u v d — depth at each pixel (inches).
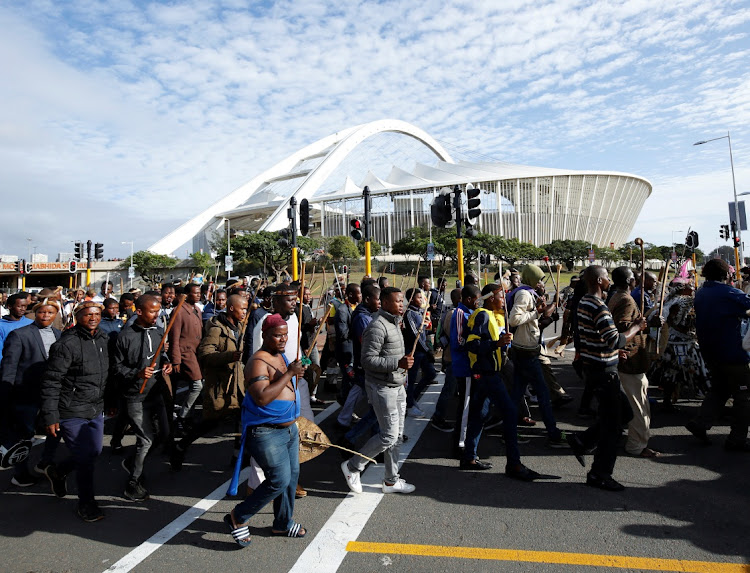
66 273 3132.4
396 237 3302.2
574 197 3612.2
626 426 227.0
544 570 113.4
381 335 156.8
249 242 2266.2
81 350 147.1
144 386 162.1
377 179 3634.4
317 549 126.8
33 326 186.7
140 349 165.6
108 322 253.6
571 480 166.4
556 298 228.1
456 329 191.2
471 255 2106.3
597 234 3794.3
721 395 188.5
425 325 252.5
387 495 160.1
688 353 232.2
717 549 119.6
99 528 142.5
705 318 186.7
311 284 296.8
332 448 212.5
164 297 313.4
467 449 178.5
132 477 162.6
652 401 253.6
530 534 130.3
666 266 194.4
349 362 251.3
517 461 169.9
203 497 164.2
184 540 134.1
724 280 188.7
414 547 125.9
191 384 228.8
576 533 129.8
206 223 4005.9
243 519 127.8
